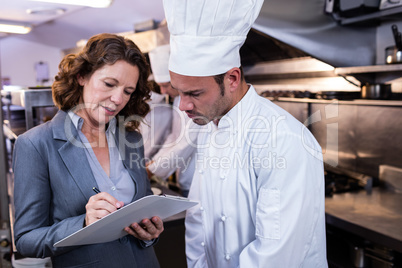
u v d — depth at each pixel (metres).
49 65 6.34
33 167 1.05
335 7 2.44
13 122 2.71
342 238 1.99
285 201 0.97
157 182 2.42
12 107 2.80
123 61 1.07
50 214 1.11
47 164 1.08
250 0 0.96
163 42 3.31
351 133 2.62
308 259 1.06
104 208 0.99
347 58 2.61
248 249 1.03
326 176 2.52
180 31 0.97
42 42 6.12
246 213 1.11
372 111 2.47
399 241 1.59
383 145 2.43
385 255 1.71
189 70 0.97
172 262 1.95
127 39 1.12
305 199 0.97
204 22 0.94
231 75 1.04
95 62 1.06
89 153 1.14
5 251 2.22
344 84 2.69
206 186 1.23
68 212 1.09
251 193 1.09
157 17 3.83
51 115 2.55
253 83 3.59
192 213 1.39
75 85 1.12
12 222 2.27
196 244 1.38
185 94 1.02
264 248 0.98
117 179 1.19
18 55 6.11
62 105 1.15
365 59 2.66
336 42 2.57
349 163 2.67
